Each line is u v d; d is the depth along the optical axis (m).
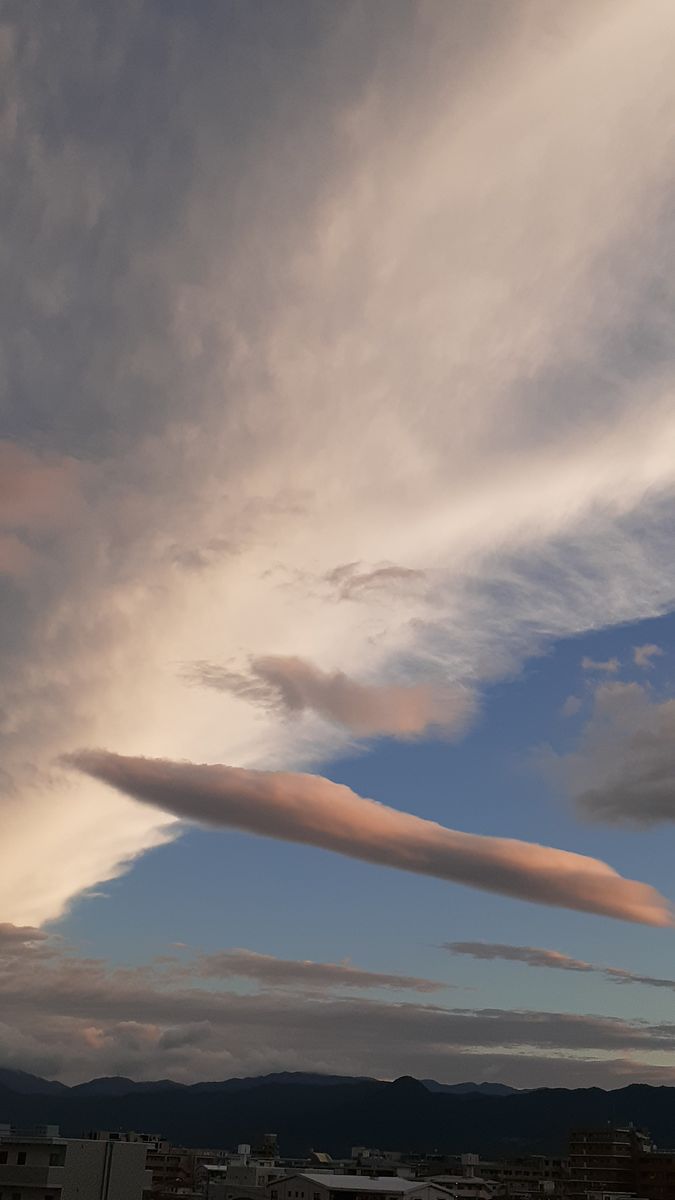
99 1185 138.12
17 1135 145.50
